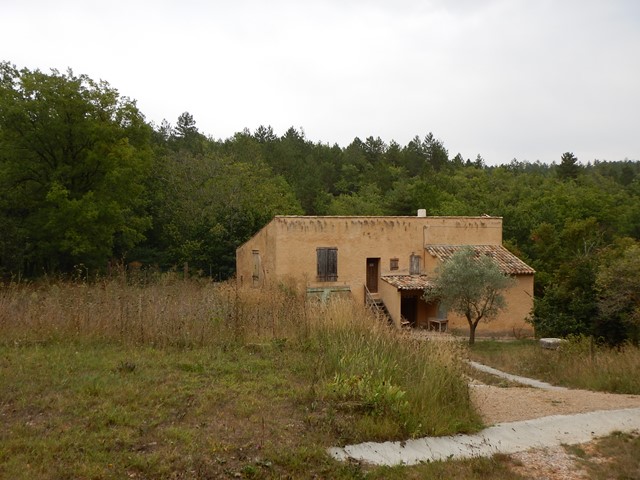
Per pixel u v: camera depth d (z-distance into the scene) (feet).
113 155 92.43
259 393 22.98
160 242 126.82
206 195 123.85
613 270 54.08
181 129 205.26
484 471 18.51
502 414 26.09
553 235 114.62
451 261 66.95
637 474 19.01
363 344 29.94
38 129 88.07
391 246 78.43
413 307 79.30
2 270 77.92
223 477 15.67
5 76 92.22
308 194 176.96
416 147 269.03
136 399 20.83
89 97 92.63
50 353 27.12
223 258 106.22
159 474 15.38
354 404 21.74
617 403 29.55
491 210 147.43
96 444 16.71
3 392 20.71
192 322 33.14
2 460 15.38
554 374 41.24
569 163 231.91
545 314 64.39
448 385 25.23
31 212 94.27
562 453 20.93
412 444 20.12
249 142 188.34
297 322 35.68
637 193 205.98
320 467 17.04
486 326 75.31
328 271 75.15
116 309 33.68
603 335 57.00
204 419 19.62
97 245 94.48
